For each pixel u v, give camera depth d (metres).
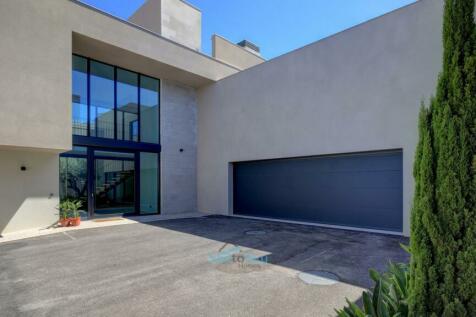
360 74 7.69
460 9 1.83
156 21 13.09
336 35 8.22
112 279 4.20
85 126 9.65
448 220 1.74
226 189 11.34
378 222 7.43
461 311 1.66
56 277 4.31
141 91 11.23
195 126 12.76
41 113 7.20
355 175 7.92
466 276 1.66
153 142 11.45
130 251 5.72
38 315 3.16
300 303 3.35
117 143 10.35
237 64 15.09
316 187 8.78
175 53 10.73
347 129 7.90
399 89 6.98
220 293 3.65
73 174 9.40
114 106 10.44
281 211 9.71
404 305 2.05
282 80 9.58
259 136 10.23
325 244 6.16
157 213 11.42
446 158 1.76
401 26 7.00
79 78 9.61
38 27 7.27
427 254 1.81
